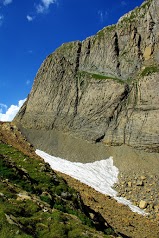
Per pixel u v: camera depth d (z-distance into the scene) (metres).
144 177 86.50
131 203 74.31
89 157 103.88
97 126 113.50
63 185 33.00
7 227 16.41
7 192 21.91
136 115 106.38
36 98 142.38
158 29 118.31
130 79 117.62
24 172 30.42
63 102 130.00
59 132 122.50
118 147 105.25
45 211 21.27
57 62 143.25
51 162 99.06
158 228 54.34
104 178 89.06
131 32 127.00
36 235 18.06
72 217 23.75
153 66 113.44
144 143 100.06
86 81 127.88
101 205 56.66
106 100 116.12
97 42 136.75
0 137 67.81
